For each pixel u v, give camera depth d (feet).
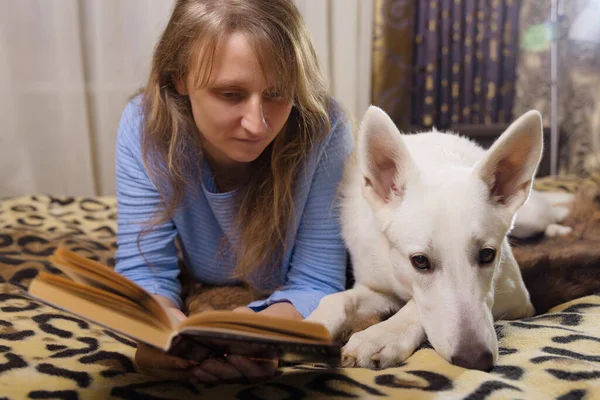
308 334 3.45
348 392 3.68
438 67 12.19
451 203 4.43
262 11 4.49
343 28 11.89
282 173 5.26
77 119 11.32
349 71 12.03
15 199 9.28
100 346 4.62
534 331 4.69
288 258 5.89
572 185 9.79
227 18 4.36
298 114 5.15
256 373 3.92
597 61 10.85
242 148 4.69
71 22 10.94
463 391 3.61
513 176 4.67
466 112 12.25
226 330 3.24
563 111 12.09
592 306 5.56
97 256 7.14
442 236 4.33
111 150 11.76
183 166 5.25
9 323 4.93
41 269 6.53
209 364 3.84
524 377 3.83
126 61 11.48
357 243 5.49
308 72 4.94
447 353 4.06
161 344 3.26
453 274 4.30
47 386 3.74
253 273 5.92
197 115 4.73
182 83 4.90
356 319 5.23
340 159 5.78
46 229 8.24
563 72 11.98
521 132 4.44
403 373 3.93
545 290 6.07
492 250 4.42
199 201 5.62
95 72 11.44
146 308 3.37
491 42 11.94
